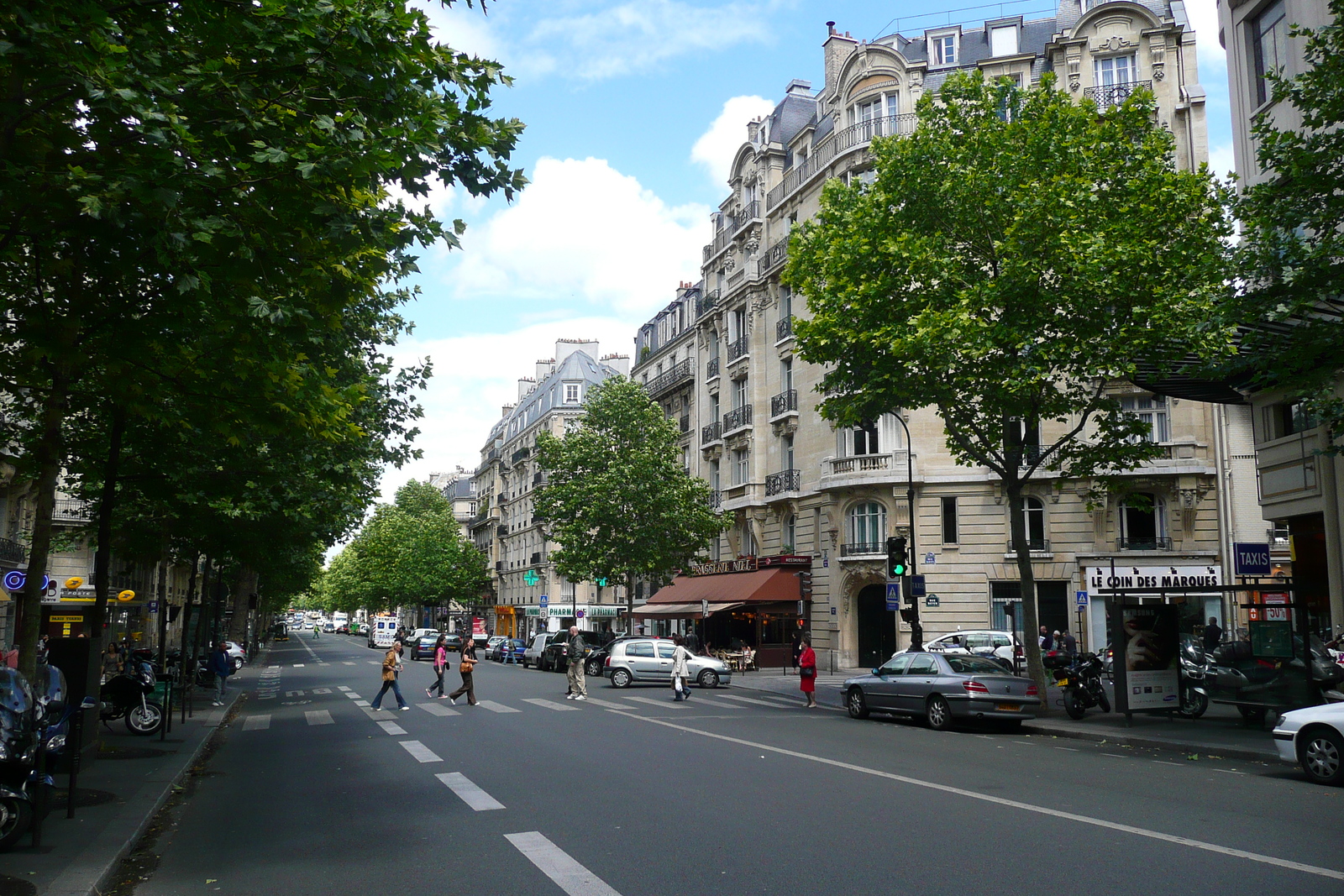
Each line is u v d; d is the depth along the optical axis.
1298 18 18.62
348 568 124.50
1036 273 18.14
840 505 37.75
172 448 16.12
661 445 44.41
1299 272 12.11
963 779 11.13
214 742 16.23
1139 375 19.72
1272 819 8.74
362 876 7.04
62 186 7.14
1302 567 20.86
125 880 7.10
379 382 20.61
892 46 39.03
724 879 6.73
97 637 13.06
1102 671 19.34
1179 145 33.94
